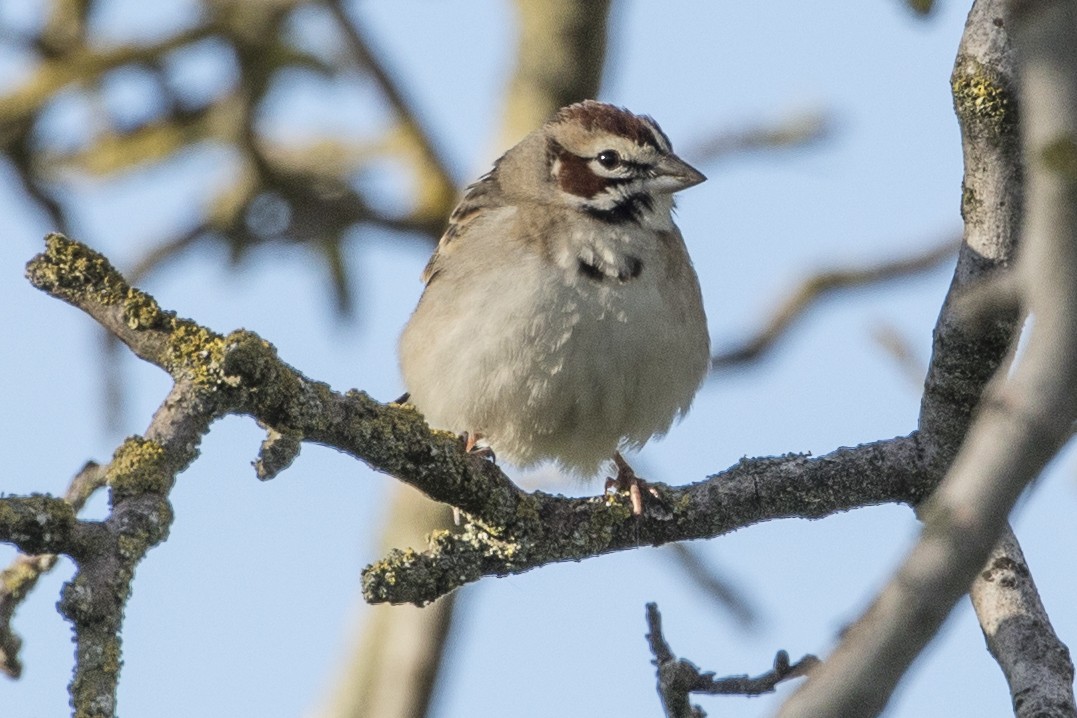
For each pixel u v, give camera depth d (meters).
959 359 8.84
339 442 8.06
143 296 7.73
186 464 7.42
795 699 5.10
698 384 11.64
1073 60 4.73
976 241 8.69
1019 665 8.42
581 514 8.94
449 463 8.39
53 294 7.72
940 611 5.02
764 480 9.21
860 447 9.33
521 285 10.86
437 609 14.59
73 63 14.34
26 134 14.32
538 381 10.91
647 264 11.05
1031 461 4.91
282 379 7.71
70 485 8.09
